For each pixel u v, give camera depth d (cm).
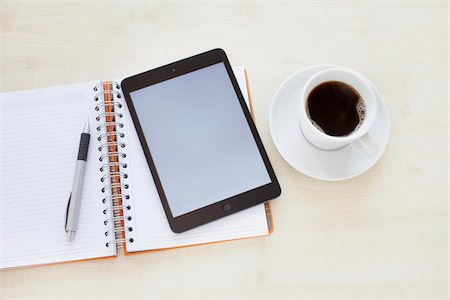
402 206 75
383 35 82
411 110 79
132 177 74
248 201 72
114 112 76
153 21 82
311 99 70
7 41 81
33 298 72
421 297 72
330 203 75
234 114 76
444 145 78
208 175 74
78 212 72
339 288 73
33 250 71
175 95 76
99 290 72
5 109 76
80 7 82
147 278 72
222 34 82
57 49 81
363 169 72
